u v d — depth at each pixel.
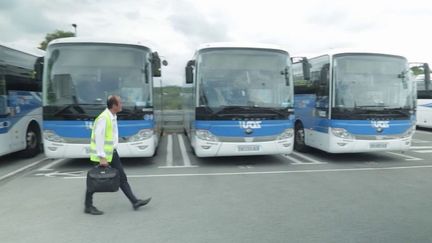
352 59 11.45
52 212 6.70
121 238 5.41
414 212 6.47
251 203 7.10
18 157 13.17
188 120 13.85
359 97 11.30
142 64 10.66
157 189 8.27
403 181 8.95
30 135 13.20
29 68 13.33
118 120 10.34
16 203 7.30
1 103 11.18
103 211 6.70
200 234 5.50
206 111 10.62
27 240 5.38
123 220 6.20
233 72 10.77
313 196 7.58
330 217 6.22
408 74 11.73
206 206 6.93
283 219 6.14
